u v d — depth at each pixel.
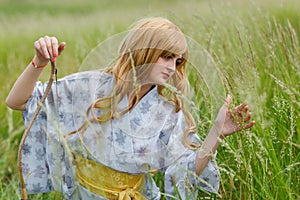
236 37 4.22
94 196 2.56
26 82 2.45
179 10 6.34
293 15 4.85
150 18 2.60
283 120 3.21
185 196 2.69
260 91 3.58
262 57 4.12
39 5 14.71
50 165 2.63
